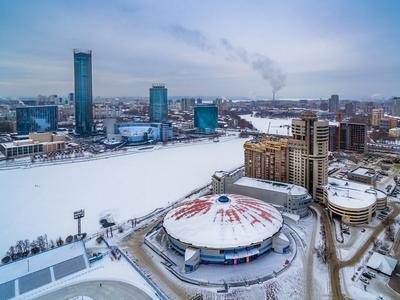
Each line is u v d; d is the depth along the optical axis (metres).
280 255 128.25
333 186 192.25
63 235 151.25
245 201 152.75
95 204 196.00
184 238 125.56
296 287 107.31
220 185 195.50
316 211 179.25
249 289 105.94
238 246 120.00
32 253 130.00
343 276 113.94
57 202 199.50
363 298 101.19
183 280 111.81
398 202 194.25
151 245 137.62
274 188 180.50
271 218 139.00
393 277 113.12
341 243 140.00
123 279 110.12
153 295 100.69
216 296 102.62
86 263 120.00
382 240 142.12
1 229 158.88
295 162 199.38
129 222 166.50
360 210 157.38
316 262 123.50
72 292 102.44
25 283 106.50
